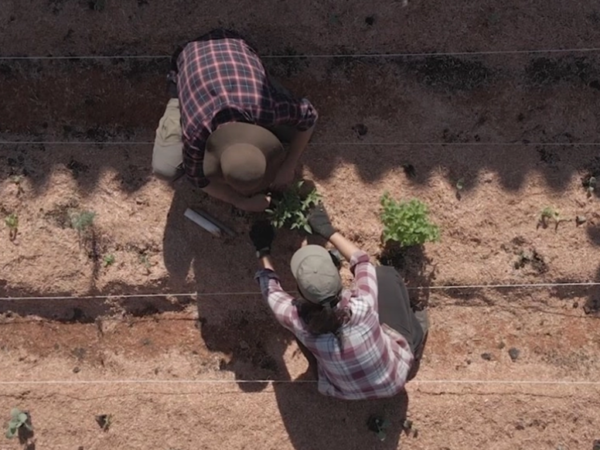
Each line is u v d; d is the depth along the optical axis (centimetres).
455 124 393
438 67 391
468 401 384
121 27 385
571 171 392
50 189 394
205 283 394
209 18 383
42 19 386
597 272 387
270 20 383
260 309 396
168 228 392
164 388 391
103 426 388
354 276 345
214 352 399
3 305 402
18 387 391
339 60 389
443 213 391
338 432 385
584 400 382
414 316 374
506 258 392
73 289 394
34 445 389
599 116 393
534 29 386
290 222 375
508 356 396
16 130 400
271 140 299
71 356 402
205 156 304
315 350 321
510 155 392
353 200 392
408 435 385
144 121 397
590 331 396
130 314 404
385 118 393
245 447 385
